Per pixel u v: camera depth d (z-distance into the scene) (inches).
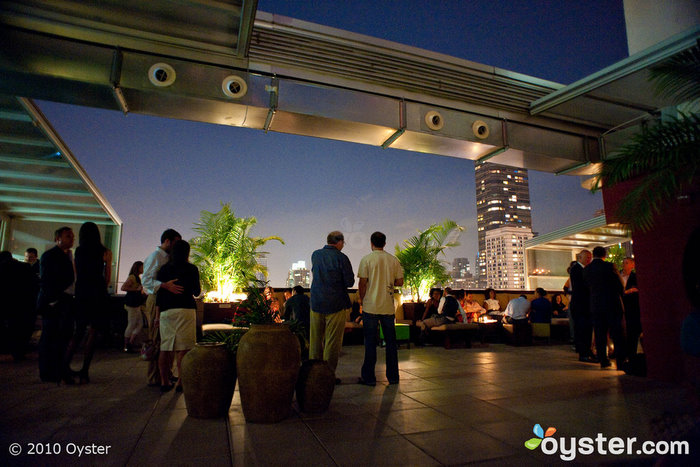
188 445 109.7
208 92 210.8
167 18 192.1
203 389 132.0
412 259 464.1
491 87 280.4
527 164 305.1
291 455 103.4
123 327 343.3
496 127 275.4
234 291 426.6
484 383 197.3
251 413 130.1
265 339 131.6
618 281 240.8
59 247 189.9
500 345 382.6
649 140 171.6
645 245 215.2
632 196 181.8
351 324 374.0
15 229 554.3
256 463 98.0
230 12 183.3
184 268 170.1
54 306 185.2
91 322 189.6
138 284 305.7
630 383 197.3
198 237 428.8
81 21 194.9
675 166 164.7
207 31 201.5
